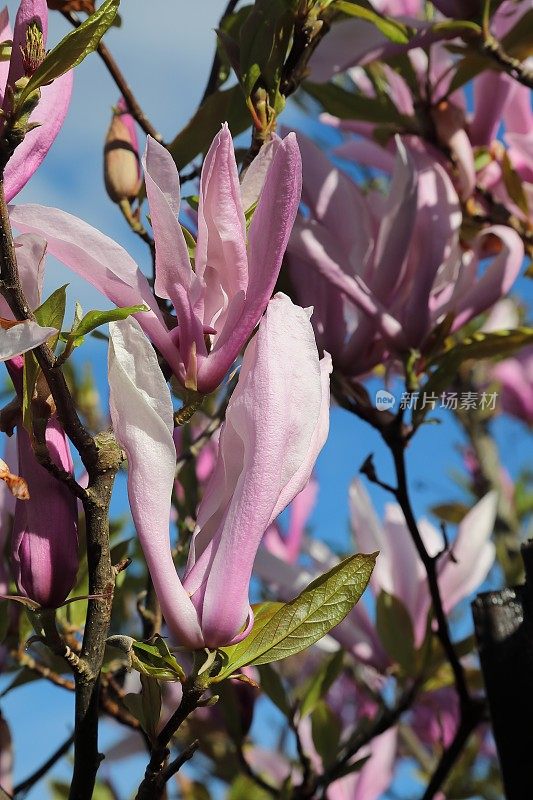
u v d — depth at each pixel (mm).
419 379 865
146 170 583
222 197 585
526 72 891
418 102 968
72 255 590
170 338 595
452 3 900
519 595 616
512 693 605
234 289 591
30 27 560
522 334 844
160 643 579
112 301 595
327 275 840
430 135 967
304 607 586
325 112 1053
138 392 565
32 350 568
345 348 853
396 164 853
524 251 979
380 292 853
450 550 847
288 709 911
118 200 830
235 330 591
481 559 1001
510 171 968
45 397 572
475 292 880
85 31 557
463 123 971
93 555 578
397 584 995
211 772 1108
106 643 582
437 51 983
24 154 606
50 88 611
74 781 586
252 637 585
